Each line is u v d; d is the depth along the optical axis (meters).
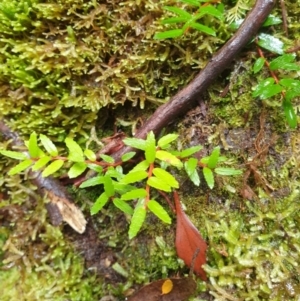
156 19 0.17
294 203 0.17
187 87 0.17
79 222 0.17
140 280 0.17
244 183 0.17
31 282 0.18
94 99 0.17
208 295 0.17
